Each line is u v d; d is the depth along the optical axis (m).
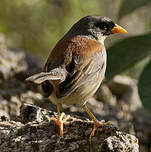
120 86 14.82
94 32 10.75
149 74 10.32
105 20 10.81
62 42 9.78
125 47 11.40
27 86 13.85
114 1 17.50
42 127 9.28
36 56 16.34
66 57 9.24
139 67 15.99
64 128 9.27
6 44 17.09
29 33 17.95
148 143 12.48
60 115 9.73
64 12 17.48
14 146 8.91
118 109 13.69
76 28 10.77
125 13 12.29
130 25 18.55
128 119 13.16
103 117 12.73
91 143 8.82
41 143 8.81
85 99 9.45
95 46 9.80
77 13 17.22
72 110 12.14
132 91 14.55
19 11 17.80
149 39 11.35
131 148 8.37
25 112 10.05
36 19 17.84
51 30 17.83
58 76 8.55
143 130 12.85
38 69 14.87
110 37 17.95
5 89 13.48
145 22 17.69
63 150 8.70
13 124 9.73
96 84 9.70
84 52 9.44
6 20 17.73
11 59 14.92
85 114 12.09
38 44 18.05
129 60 11.33
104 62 9.97
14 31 17.84
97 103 13.73
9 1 17.59
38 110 10.08
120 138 8.45
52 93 8.99
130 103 14.16
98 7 17.31
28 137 9.05
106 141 8.33
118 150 8.27
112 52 11.43
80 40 9.88
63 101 9.17
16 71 14.38
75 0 17.19
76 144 8.78
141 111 13.87
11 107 12.19
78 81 8.98
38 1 17.80
